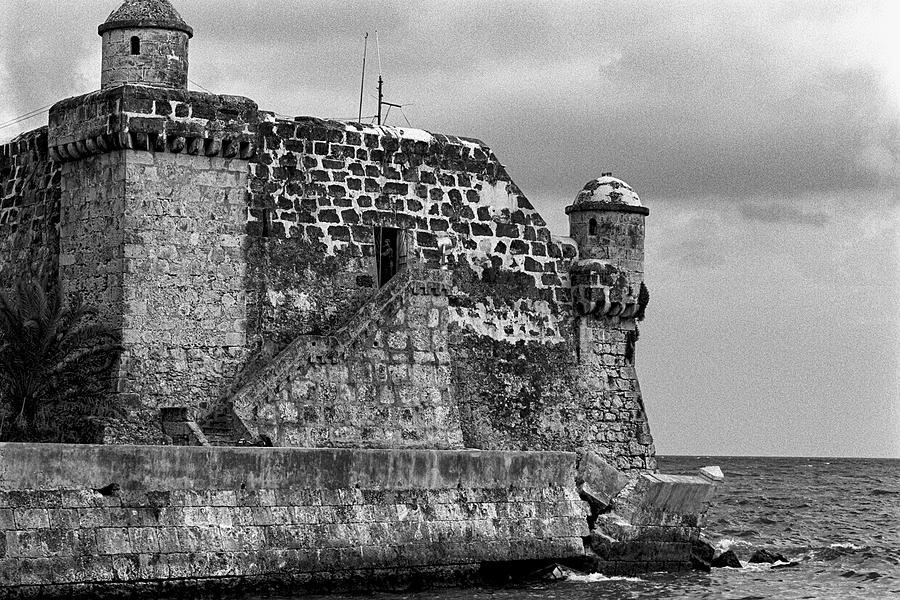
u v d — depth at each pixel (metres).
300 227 60.94
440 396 61.25
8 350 56.41
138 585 45.91
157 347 57.19
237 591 47.84
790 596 56.47
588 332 68.38
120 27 59.03
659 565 59.66
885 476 197.62
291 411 57.66
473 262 65.62
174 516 46.78
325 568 49.69
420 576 52.56
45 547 44.34
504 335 66.12
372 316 60.03
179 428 55.72
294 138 61.31
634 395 69.12
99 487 45.53
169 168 57.69
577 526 56.81
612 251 68.75
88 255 58.06
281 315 60.12
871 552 70.94
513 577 55.69
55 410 57.41
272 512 48.81
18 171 64.44
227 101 58.56
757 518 99.88
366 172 63.16
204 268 58.34
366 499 51.03
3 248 64.06
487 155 66.56
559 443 67.06
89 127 57.41
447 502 53.09
